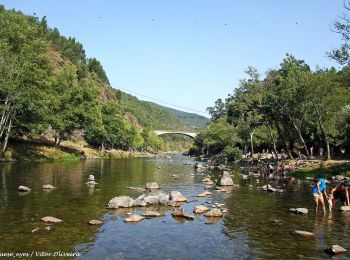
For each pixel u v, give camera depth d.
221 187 35.72
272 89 65.62
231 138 110.81
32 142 82.94
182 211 21.28
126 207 23.48
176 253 14.47
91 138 120.06
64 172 46.75
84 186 33.12
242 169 63.94
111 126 134.38
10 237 15.86
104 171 52.22
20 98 60.75
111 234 16.91
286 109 61.66
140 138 172.75
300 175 48.91
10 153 63.06
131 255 14.09
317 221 20.56
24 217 19.64
